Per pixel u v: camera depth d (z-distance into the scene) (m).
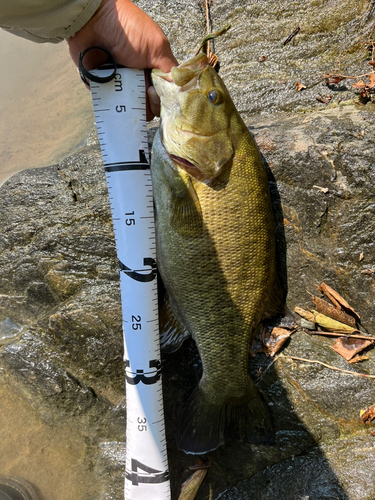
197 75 0.43
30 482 0.45
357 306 0.49
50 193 0.55
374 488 0.42
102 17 0.39
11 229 0.54
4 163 0.67
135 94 0.42
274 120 0.56
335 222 0.50
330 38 0.61
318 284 0.50
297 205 0.50
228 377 0.44
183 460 0.45
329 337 0.49
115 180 0.42
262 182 0.44
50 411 0.49
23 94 0.76
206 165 0.43
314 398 0.46
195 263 0.43
